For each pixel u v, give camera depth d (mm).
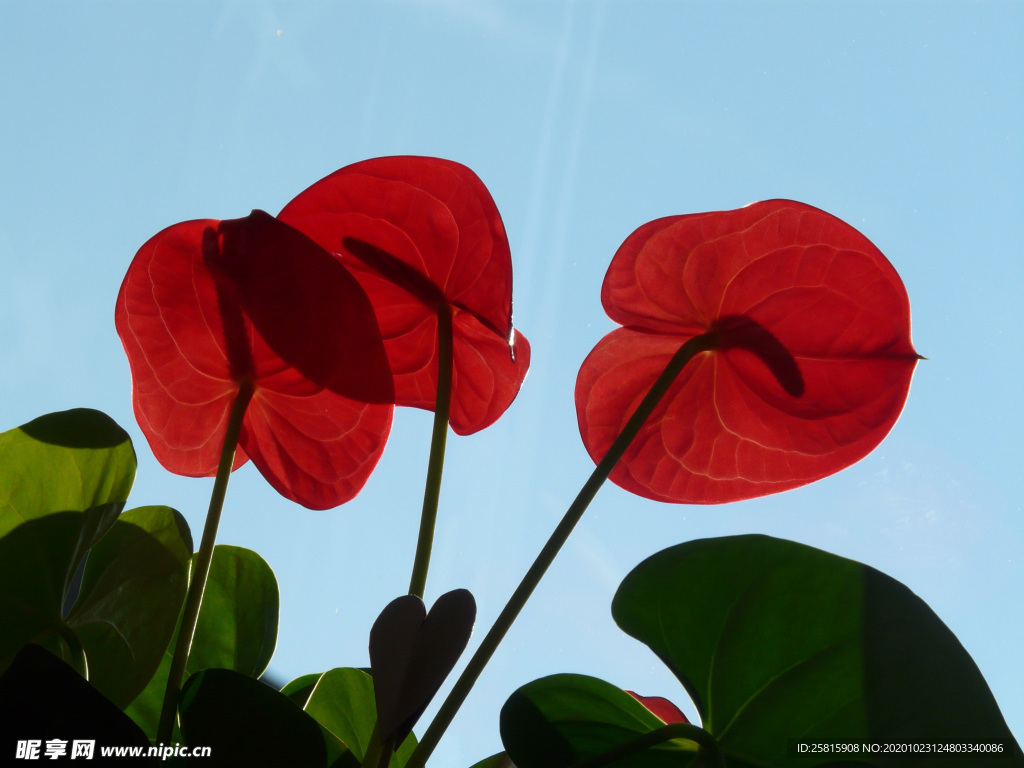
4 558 616
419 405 671
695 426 657
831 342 636
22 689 565
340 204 634
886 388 631
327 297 617
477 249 626
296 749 583
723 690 604
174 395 646
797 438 645
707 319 646
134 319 633
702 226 638
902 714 585
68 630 613
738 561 613
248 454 665
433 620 562
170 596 623
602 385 664
